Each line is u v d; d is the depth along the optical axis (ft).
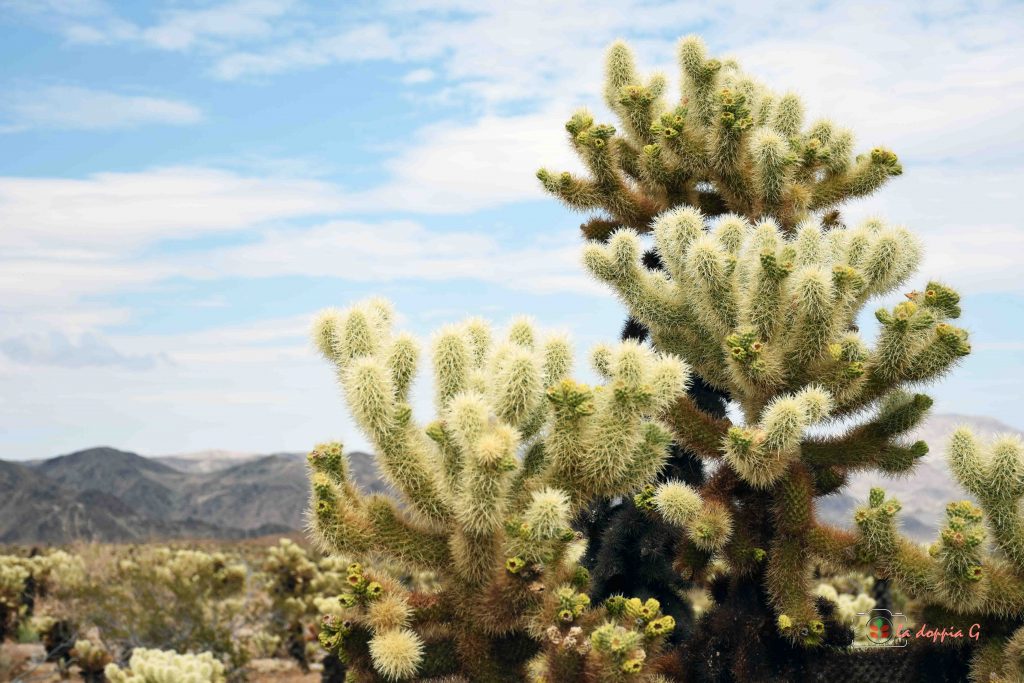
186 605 42.16
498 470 15.42
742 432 18.34
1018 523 18.29
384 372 16.56
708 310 20.68
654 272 23.41
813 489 20.45
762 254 19.12
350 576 16.14
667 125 24.85
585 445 16.56
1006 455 17.93
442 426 16.29
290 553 48.55
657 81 27.86
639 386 16.40
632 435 16.55
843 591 38.99
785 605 19.54
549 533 15.56
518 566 15.89
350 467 17.74
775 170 24.17
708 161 25.14
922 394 20.72
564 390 16.17
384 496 17.53
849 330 23.24
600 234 27.71
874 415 21.20
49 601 51.42
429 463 16.96
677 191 26.37
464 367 17.95
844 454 20.90
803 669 19.84
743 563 20.13
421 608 16.78
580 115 26.40
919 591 18.54
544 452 17.30
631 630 15.28
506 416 16.96
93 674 39.42
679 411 21.21
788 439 18.11
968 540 17.46
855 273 19.26
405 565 16.99
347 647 16.46
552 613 15.71
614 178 26.32
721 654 20.10
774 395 20.18
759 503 20.67
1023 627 17.87
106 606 41.68
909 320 19.52
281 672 44.88
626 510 23.11
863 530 18.69
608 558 23.03
